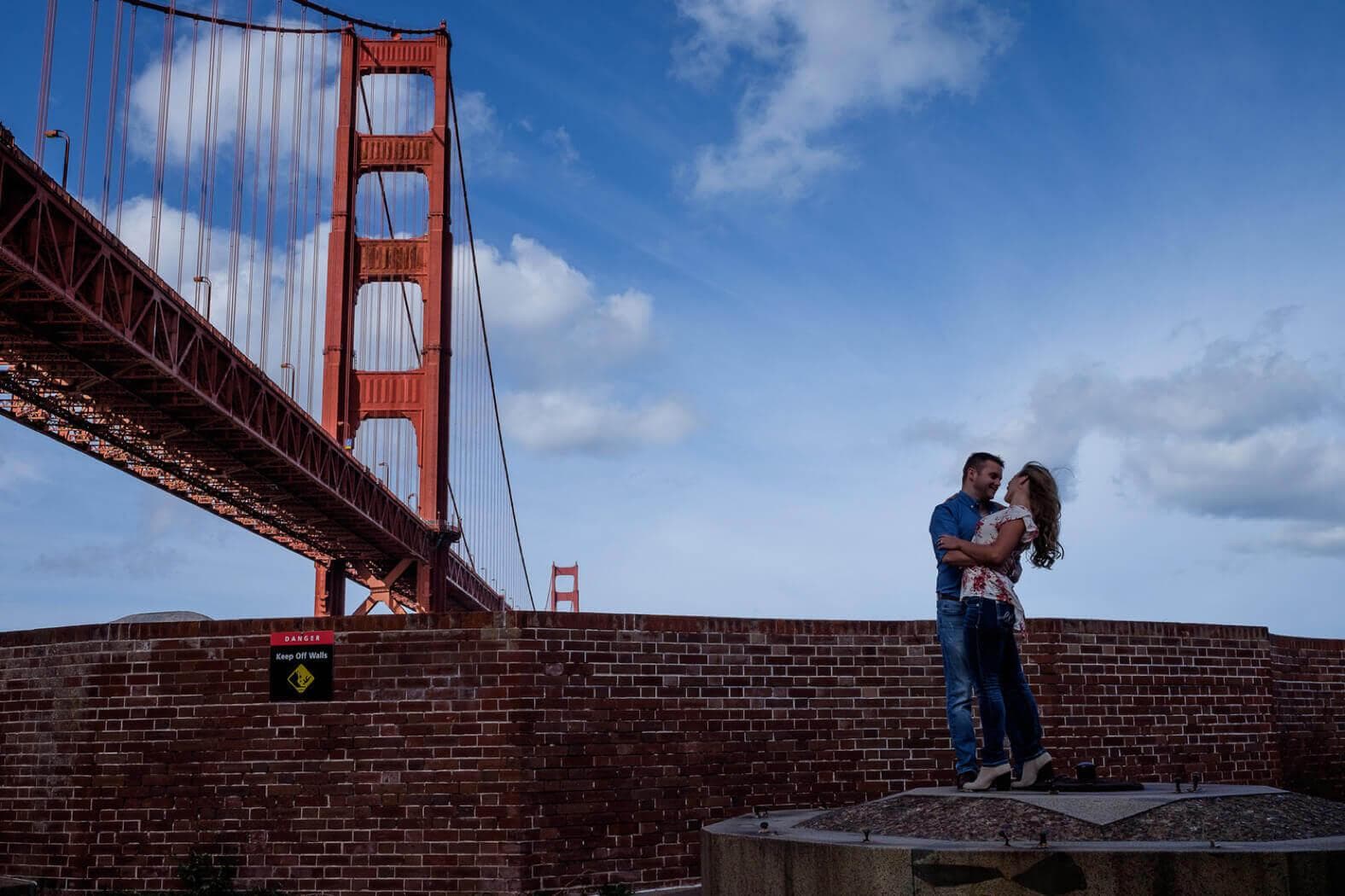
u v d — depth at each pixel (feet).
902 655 30.96
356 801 27.66
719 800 28.94
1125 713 32.42
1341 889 13.55
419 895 27.07
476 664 27.94
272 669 28.45
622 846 27.84
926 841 15.11
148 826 28.22
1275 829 15.56
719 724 29.30
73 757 28.91
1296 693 38.04
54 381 84.33
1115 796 16.25
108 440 97.60
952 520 19.06
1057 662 31.96
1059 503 19.06
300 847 27.61
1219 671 34.04
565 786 27.63
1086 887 13.76
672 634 29.30
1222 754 33.45
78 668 29.35
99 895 27.91
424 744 27.73
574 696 28.12
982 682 18.03
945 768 30.53
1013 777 18.80
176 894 27.35
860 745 30.30
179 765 28.37
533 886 26.91
